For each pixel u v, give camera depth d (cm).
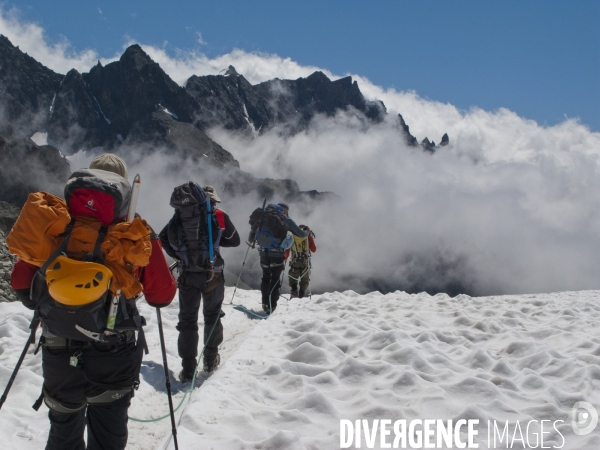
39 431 475
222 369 589
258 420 477
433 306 999
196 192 661
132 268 326
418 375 556
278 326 802
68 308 305
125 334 331
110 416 333
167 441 426
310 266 1269
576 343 675
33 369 618
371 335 707
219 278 689
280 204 1121
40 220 313
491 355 656
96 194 329
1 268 1073
